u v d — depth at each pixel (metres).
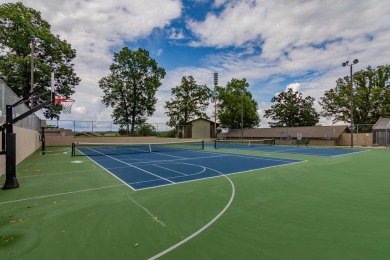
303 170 11.49
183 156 18.34
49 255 3.65
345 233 4.40
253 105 51.31
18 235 4.36
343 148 27.45
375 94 42.22
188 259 3.52
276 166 12.83
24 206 6.04
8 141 7.92
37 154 19.77
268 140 37.47
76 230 4.57
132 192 7.42
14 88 26.69
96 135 33.91
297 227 4.70
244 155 19.09
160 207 5.96
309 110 57.47
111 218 5.21
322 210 5.71
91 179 9.41
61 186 8.23
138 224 4.88
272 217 5.26
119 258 3.55
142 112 42.38
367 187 8.06
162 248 3.86
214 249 3.82
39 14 29.25
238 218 5.21
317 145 34.44
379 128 30.09
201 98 50.06
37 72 26.70
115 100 40.72
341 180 9.20
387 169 11.80
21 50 27.23
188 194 7.18
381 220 5.04
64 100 18.89
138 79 40.50
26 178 9.65
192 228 4.67
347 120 46.00
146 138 35.81
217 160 15.67
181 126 43.88
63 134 35.31
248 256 3.60
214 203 6.30
